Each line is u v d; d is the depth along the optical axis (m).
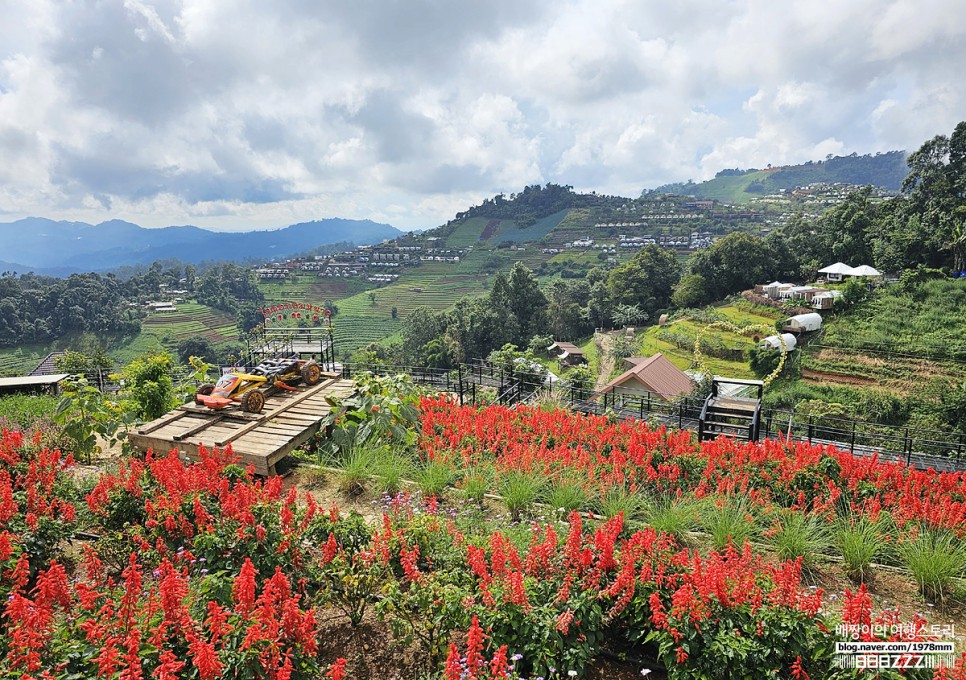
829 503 6.03
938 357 33.44
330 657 3.96
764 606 3.70
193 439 7.64
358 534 4.72
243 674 3.10
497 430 8.13
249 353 13.82
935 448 17.55
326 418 8.20
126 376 10.38
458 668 3.10
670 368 29.17
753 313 48.91
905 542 5.31
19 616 3.45
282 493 6.58
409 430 7.84
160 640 3.29
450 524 5.07
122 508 5.30
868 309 42.03
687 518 5.61
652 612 3.84
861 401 29.09
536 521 5.55
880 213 57.97
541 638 3.59
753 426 9.23
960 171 52.44
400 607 3.87
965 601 4.80
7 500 4.99
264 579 4.22
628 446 7.40
